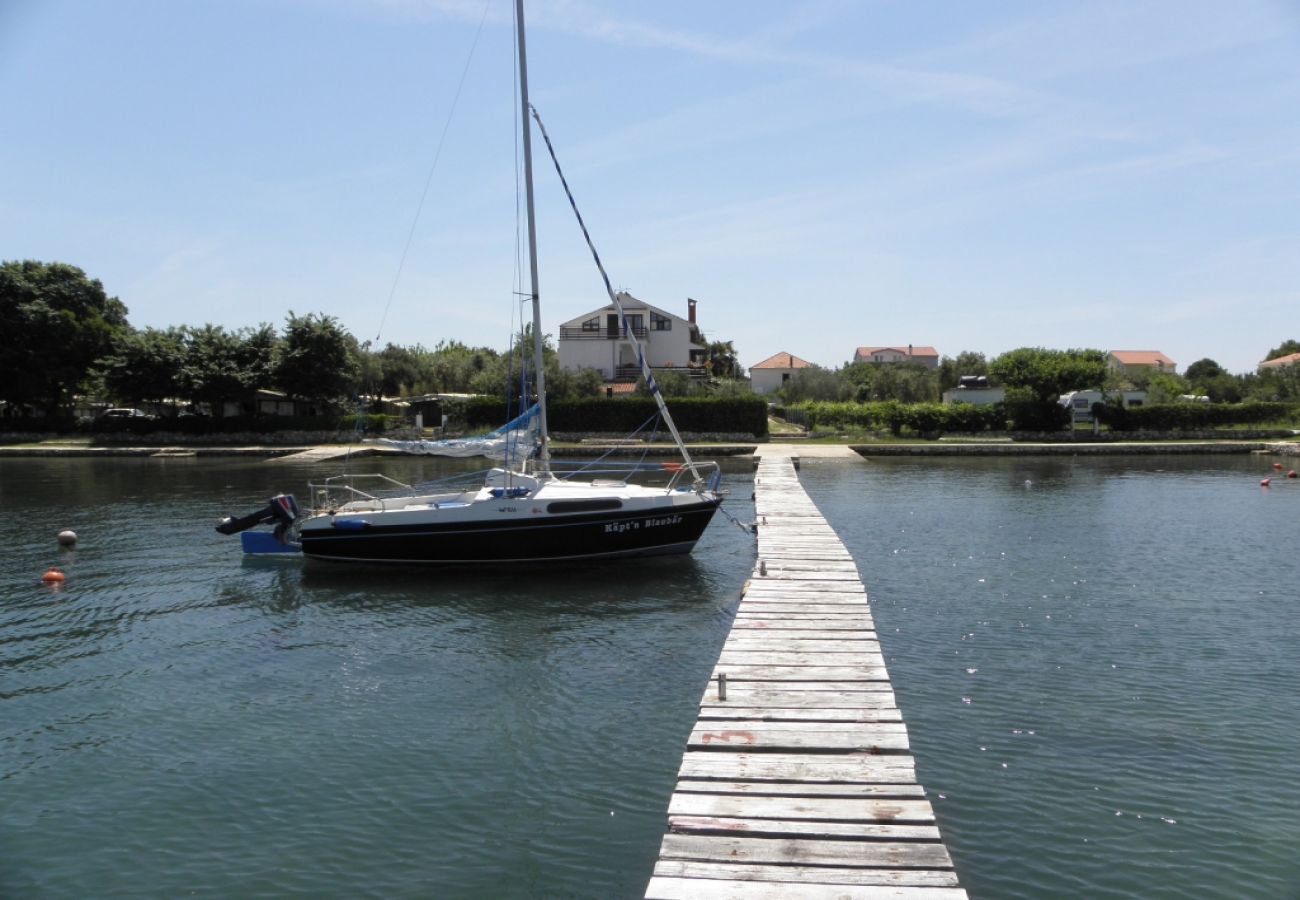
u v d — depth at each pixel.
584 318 79.19
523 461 23.50
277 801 11.00
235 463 52.94
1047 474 45.06
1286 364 112.56
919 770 11.30
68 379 67.75
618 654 16.28
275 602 20.19
